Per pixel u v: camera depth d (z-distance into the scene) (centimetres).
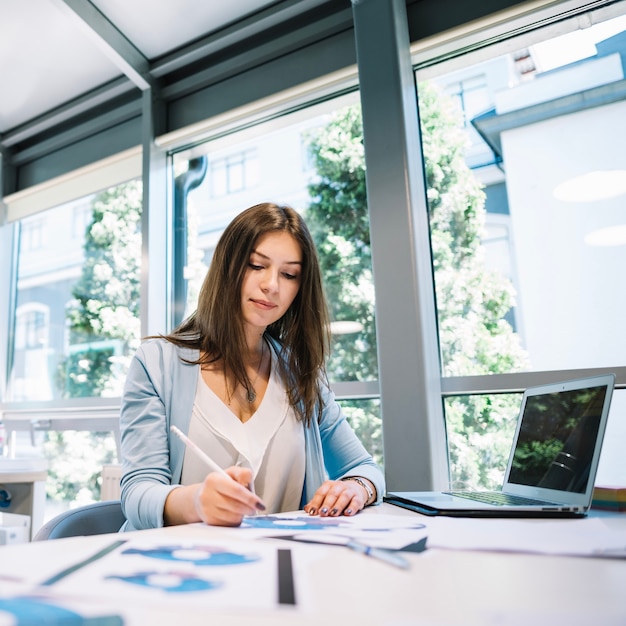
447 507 87
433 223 184
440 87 189
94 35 212
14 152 301
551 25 168
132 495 89
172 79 245
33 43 226
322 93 202
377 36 180
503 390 161
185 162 248
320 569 49
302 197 213
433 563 52
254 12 214
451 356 175
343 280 198
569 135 170
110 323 252
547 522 78
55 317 275
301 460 116
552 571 49
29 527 171
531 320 168
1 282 293
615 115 164
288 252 118
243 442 107
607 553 56
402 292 166
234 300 116
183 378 113
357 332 192
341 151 207
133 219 251
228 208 234
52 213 284
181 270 242
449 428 170
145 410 104
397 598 40
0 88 254
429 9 186
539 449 105
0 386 285
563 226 167
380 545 60
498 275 174
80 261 269
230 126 224
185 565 50
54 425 257
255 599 39
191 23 218
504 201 177
